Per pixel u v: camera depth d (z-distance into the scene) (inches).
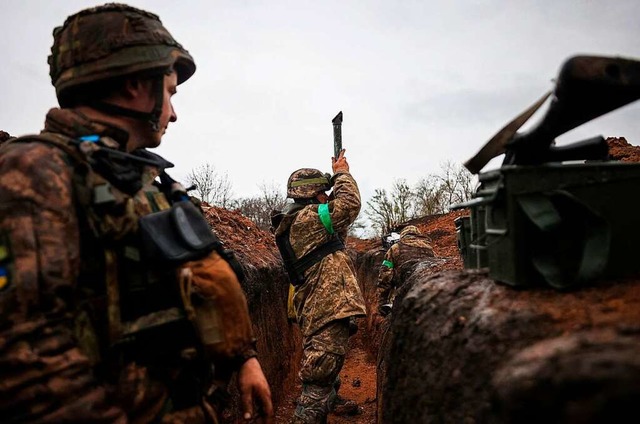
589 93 39.0
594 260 44.8
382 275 204.4
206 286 57.2
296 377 229.3
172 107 69.9
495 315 46.2
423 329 62.1
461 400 45.6
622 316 37.7
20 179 45.3
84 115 59.2
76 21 61.1
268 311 187.9
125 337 52.5
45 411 41.0
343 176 144.3
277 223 150.8
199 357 58.0
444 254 249.3
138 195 58.4
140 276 54.9
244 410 64.6
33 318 42.5
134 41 60.9
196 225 60.5
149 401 53.9
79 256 47.9
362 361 270.1
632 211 47.7
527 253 48.5
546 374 30.5
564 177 47.9
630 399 25.6
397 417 67.8
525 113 52.7
